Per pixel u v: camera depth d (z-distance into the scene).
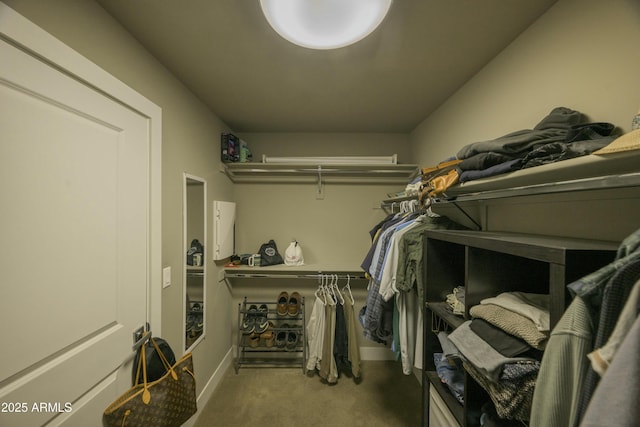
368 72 1.39
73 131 0.80
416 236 1.29
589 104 0.80
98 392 0.88
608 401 0.35
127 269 1.01
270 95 1.66
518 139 0.77
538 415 0.51
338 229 2.41
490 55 1.24
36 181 0.69
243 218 2.39
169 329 1.32
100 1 0.89
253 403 1.73
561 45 0.89
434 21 1.00
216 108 1.86
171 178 1.36
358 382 1.96
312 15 0.82
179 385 1.04
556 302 0.54
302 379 2.00
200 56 1.23
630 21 0.69
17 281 0.65
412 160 2.36
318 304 2.02
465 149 0.94
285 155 2.41
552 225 0.90
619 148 0.48
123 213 1.00
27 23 0.66
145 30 1.05
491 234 0.96
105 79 0.90
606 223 0.71
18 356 0.65
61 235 0.76
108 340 0.92
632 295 0.38
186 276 1.50
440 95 1.67
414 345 1.42
